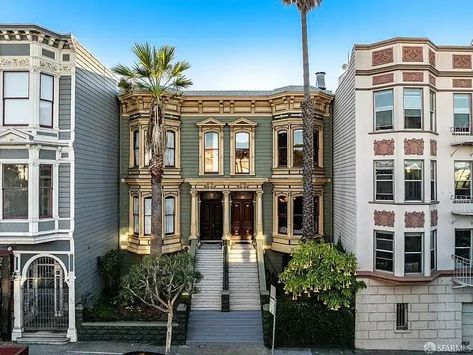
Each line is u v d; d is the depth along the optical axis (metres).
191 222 22.89
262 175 23.34
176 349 15.74
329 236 23.14
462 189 17.53
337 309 16.20
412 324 16.86
